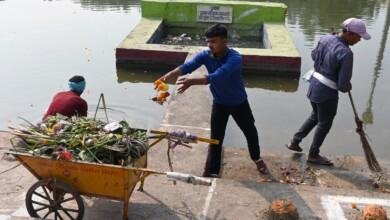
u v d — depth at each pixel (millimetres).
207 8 14727
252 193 4988
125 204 4156
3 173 5305
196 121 7004
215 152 5621
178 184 5109
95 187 4105
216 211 4648
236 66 4859
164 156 5828
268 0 19656
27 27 14906
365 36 5500
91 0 19297
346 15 17484
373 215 4367
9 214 4520
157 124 8242
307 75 6086
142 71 11789
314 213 4668
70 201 4684
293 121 8711
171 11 14852
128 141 4176
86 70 11180
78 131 4312
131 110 8883
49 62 11570
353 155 7168
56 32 14391
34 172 4176
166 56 11641
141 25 13906
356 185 5938
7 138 6062
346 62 5500
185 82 4715
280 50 11781
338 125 8523
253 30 14836
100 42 13492
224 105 5316
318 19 16891
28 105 8945
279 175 6125
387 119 8844
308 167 6371
